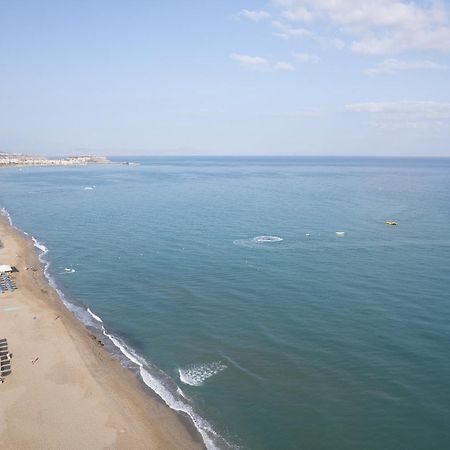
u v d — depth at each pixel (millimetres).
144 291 51281
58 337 38531
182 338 39438
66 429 27109
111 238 78000
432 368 33375
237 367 34375
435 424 27547
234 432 27375
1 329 40188
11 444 25672
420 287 50219
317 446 26047
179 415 29000
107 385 31859
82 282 55188
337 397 30344
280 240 73375
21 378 32312
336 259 61844
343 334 39094
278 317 42938
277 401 30156
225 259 62531
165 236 78062
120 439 26406
